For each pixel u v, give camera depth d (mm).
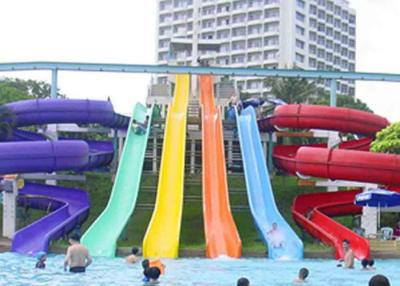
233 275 18266
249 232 29188
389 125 34812
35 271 17875
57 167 26359
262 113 40938
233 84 47031
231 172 39781
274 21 112625
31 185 31453
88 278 16422
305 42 115875
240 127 36812
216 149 34125
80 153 26562
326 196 31984
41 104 34469
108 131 40438
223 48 116875
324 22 120188
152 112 39281
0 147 25891
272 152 39344
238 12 116000
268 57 112750
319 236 26594
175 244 24156
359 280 17578
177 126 36594
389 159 27281
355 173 27422
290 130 43531
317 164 27844
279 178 38500
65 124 39062
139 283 15484
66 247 24062
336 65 123438
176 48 64750
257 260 23281
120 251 23953
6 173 26188
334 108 35062
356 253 24594
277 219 27609
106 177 37250
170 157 32344
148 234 24469
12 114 34531
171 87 47062
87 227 29328
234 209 32469
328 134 39625
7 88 58906
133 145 34562
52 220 26281
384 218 34000
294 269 20203
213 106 41031
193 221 30375
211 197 29172
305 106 35062
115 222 26500
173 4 124250
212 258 23719
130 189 29562
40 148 26078
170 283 16062
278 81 75188
